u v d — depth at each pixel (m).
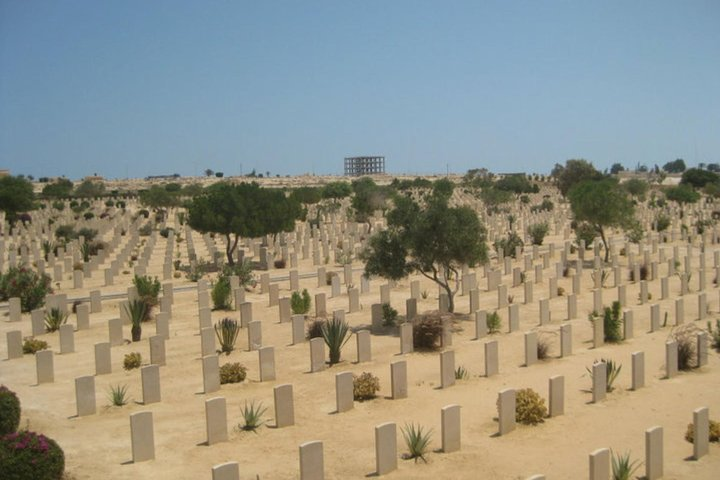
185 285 40.03
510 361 22.52
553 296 33.81
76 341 26.80
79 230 63.22
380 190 79.62
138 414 14.82
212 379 19.92
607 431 16.09
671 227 67.56
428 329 24.38
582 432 16.05
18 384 21.19
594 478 12.54
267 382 20.73
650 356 22.84
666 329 26.83
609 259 46.44
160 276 43.38
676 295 34.34
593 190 45.50
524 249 53.00
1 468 12.41
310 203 96.75
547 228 60.25
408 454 14.94
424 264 28.34
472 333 26.64
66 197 123.56
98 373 22.00
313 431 16.50
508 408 16.02
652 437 13.36
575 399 18.41
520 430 16.20
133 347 25.66
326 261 48.78
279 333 27.53
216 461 14.83
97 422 17.56
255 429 16.69
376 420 17.16
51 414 18.23
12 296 34.00
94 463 14.81
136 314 26.67
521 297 34.28
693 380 20.03
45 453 12.84
